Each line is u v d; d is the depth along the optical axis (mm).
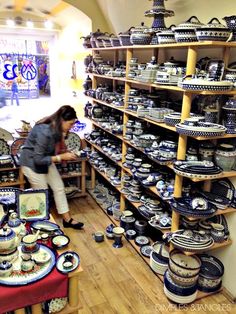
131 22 3221
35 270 1511
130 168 2840
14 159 3219
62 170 3596
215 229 2166
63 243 1755
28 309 1571
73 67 4324
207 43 1760
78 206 3510
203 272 2211
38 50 4535
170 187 2289
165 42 2119
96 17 3645
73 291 1609
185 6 2459
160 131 2664
